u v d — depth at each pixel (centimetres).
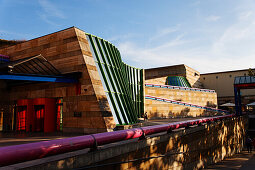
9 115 2178
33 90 2062
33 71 1869
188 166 1434
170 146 1226
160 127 1127
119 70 2327
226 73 6894
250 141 2803
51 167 562
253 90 6241
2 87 2220
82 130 1688
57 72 1864
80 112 1725
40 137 1377
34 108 1998
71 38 1858
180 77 5906
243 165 1862
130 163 881
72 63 1820
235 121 3014
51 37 2011
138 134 932
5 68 1541
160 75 6506
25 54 2181
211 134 1977
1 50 2447
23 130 2041
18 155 460
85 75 1733
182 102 4272
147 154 1003
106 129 1573
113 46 2423
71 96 1797
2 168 557
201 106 4681
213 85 7069
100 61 1980
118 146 816
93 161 694
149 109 3719
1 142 1118
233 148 2703
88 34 2009
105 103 1730
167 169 1166
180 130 1377
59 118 1916
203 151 1738
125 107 2067
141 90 3562
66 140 593
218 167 1759
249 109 6056
